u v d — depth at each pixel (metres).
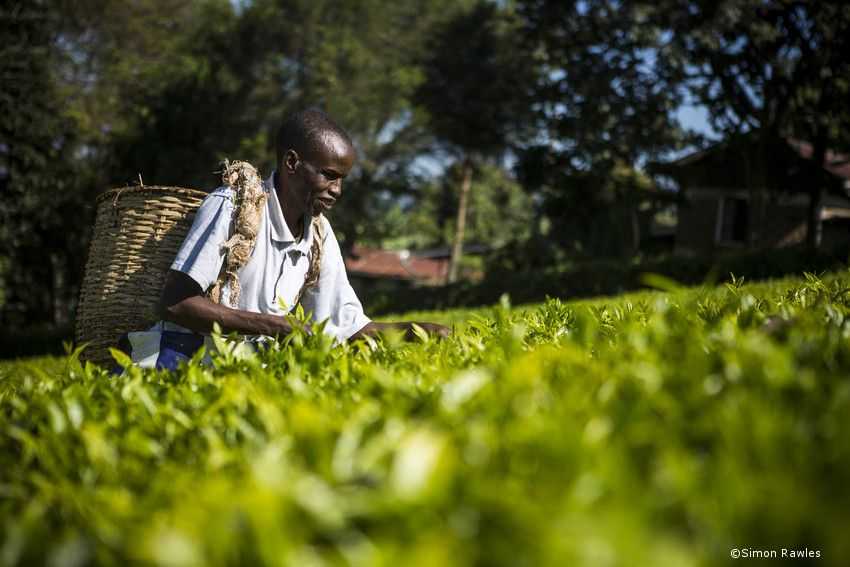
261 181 3.35
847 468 0.90
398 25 37.19
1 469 1.39
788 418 1.08
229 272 3.21
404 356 2.06
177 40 31.23
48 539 0.99
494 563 0.80
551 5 24.91
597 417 1.15
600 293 19.69
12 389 2.20
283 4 31.55
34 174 23.91
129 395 1.71
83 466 1.34
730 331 1.65
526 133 37.75
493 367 1.59
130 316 3.33
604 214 30.42
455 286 22.48
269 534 0.80
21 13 23.42
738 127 24.19
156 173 28.02
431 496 0.87
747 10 22.20
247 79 31.30
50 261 27.88
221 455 1.21
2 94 22.83
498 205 59.06
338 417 1.29
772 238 29.50
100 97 27.34
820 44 23.12
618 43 23.91
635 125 24.80
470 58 36.97
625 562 0.74
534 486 0.97
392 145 36.69
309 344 2.06
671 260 18.44
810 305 2.19
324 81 31.44
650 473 0.99
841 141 24.69
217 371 1.95
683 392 1.26
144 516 1.04
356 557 0.81
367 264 53.16
